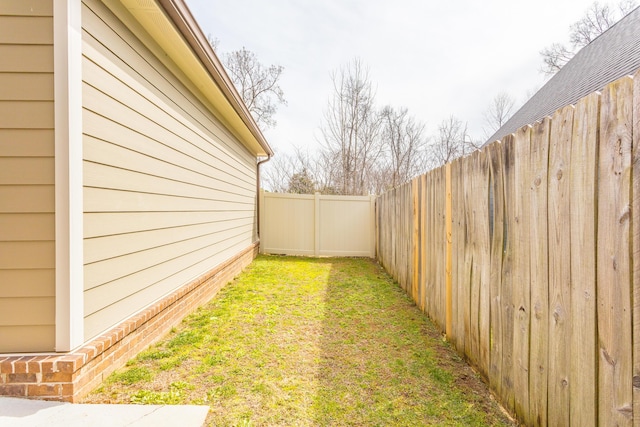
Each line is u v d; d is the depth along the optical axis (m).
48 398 1.85
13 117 1.92
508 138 1.95
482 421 1.83
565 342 1.45
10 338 1.93
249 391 2.12
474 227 2.42
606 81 3.90
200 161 4.09
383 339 3.00
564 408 1.45
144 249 2.79
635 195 1.11
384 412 1.90
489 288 2.18
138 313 2.68
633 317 1.11
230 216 5.49
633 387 1.11
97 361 2.10
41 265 1.94
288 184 15.69
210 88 4.02
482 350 2.27
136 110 2.69
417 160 15.84
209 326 3.28
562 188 1.47
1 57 1.92
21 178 1.92
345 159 14.16
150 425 1.70
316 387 2.18
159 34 2.90
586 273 1.33
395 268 5.32
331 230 8.26
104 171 2.27
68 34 1.93
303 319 3.51
